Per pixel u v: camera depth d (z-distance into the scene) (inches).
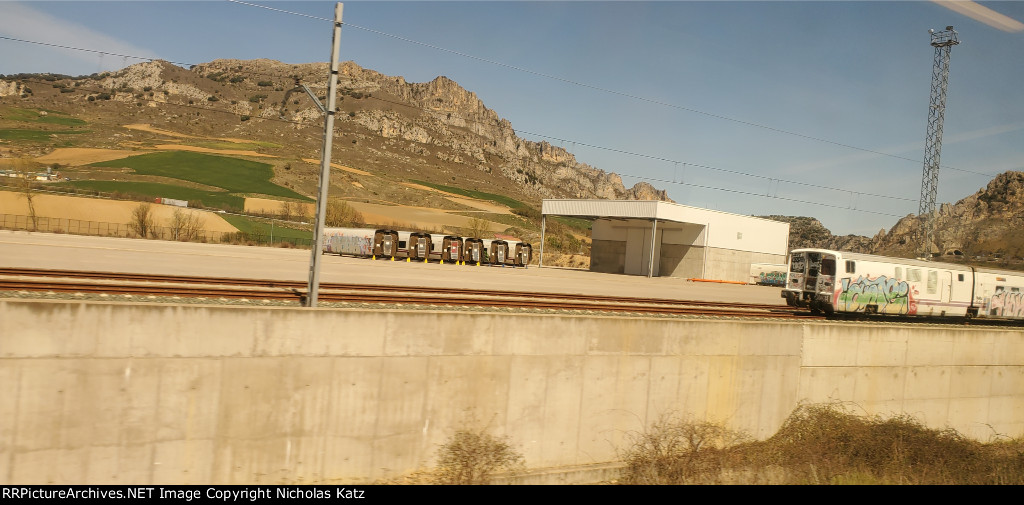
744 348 767.1
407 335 560.1
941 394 950.4
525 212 6358.3
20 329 426.0
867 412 879.7
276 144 7303.2
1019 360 1034.1
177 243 2202.3
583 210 2524.6
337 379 531.2
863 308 1078.4
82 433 444.5
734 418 765.9
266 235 2979.8
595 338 663.1
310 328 518.6
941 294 1170.0
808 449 719.1
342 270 1455.5
